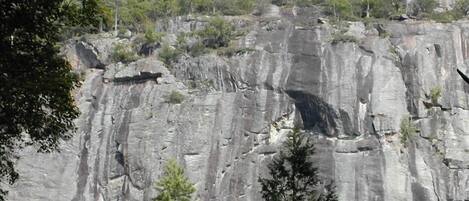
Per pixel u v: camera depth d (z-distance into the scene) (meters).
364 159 80.31
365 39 89.56
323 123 83.69
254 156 82.50
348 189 78.62
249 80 87.38
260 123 84.44
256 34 93.25
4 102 19.77
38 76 20.17
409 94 84.94
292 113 85.56
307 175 30.72
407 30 91.12
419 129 82.88
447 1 103.88
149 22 103.00
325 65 86.62
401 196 77.88
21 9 19.83
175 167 57.00
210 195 80.12
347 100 83.81
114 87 90.50
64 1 21.41
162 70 89.31
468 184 79.62
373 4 100.69
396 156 80.00
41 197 80.38
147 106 86.31
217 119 84.38
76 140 85.62
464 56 89.69
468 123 83.69
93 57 94.38
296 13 101.31
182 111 85.19
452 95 85.25
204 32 93.88
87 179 83.50
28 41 20.52
